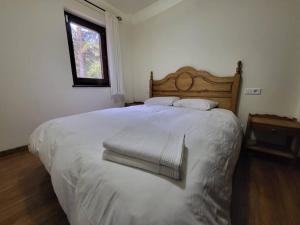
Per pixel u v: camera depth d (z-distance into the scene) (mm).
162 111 1894
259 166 1726
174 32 2656
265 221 1023
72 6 2225
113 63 2854
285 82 1875
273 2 1817
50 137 1117
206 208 546
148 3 2721
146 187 547
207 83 2395
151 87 3037
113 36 2805
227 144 1043
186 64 2613
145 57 3123
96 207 571
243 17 2021
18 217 1048
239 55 2117
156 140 799
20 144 1971
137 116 1597
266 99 2014
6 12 1693
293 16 1738
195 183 576
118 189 553
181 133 995
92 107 2727
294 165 1696
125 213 489
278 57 1876
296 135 1615
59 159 877
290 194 1282
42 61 2031
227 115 1729
